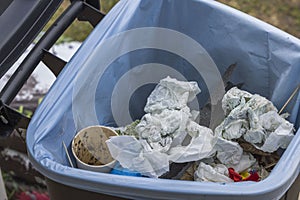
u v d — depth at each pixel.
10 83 1.22
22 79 1.24
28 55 1.28
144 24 1.47
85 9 1.41
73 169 1.03
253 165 1.29
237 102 1.32
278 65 1.36
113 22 1.37
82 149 1.28
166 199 0.98
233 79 1.49
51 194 1.12
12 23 1.17
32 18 1.19
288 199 1.18
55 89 1.22
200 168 1.23
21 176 1.81
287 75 1.33
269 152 1.28
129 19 1.41
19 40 1.15
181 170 1.25
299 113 1.32
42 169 1.05
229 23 1.42
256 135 1.25
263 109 1.29
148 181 0.98
